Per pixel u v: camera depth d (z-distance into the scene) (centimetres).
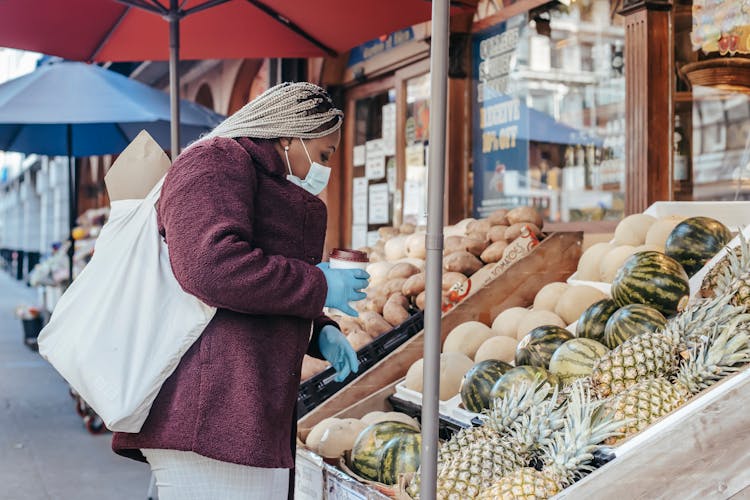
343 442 362
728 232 394
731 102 582
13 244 3931
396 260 621
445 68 223
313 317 251
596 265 452
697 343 298
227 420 240
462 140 804
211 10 606
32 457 705
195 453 246
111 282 248
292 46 658
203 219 234
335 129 273
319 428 380
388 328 499
